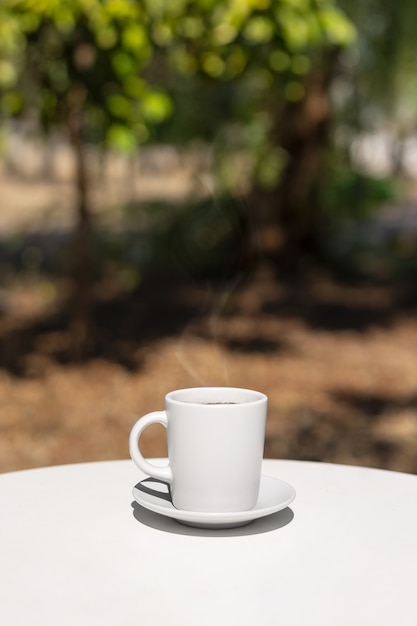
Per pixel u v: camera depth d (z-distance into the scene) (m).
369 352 6.82
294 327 7.66
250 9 4.20
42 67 4.55
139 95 4.39
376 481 1.37
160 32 4.50
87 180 6.24
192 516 1.11
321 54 7.70
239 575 1.00
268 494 1.23
